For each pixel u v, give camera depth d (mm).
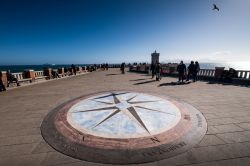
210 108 6672
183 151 3682
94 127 4914
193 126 4938
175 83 13852
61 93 10094
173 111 6238
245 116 5805
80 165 3273
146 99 8008
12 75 12727
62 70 22656
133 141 4086
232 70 13781
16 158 3518
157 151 3680
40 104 7652
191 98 8258
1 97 9422
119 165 3256
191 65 14469
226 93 9508
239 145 3934
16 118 5898
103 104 7203
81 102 7695
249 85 12266
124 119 5473
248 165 3225
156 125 4992
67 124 5203
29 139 4336
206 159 3402
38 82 15523
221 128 4836
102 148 3811
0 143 4156
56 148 3865
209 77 15734
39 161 3404
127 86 12336
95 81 16109
